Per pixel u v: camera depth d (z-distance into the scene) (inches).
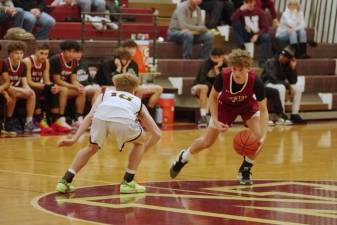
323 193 355.3
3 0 671.8
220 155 488.1
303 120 727.1
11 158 456.4
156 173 411.8
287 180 396.5
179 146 530.3
